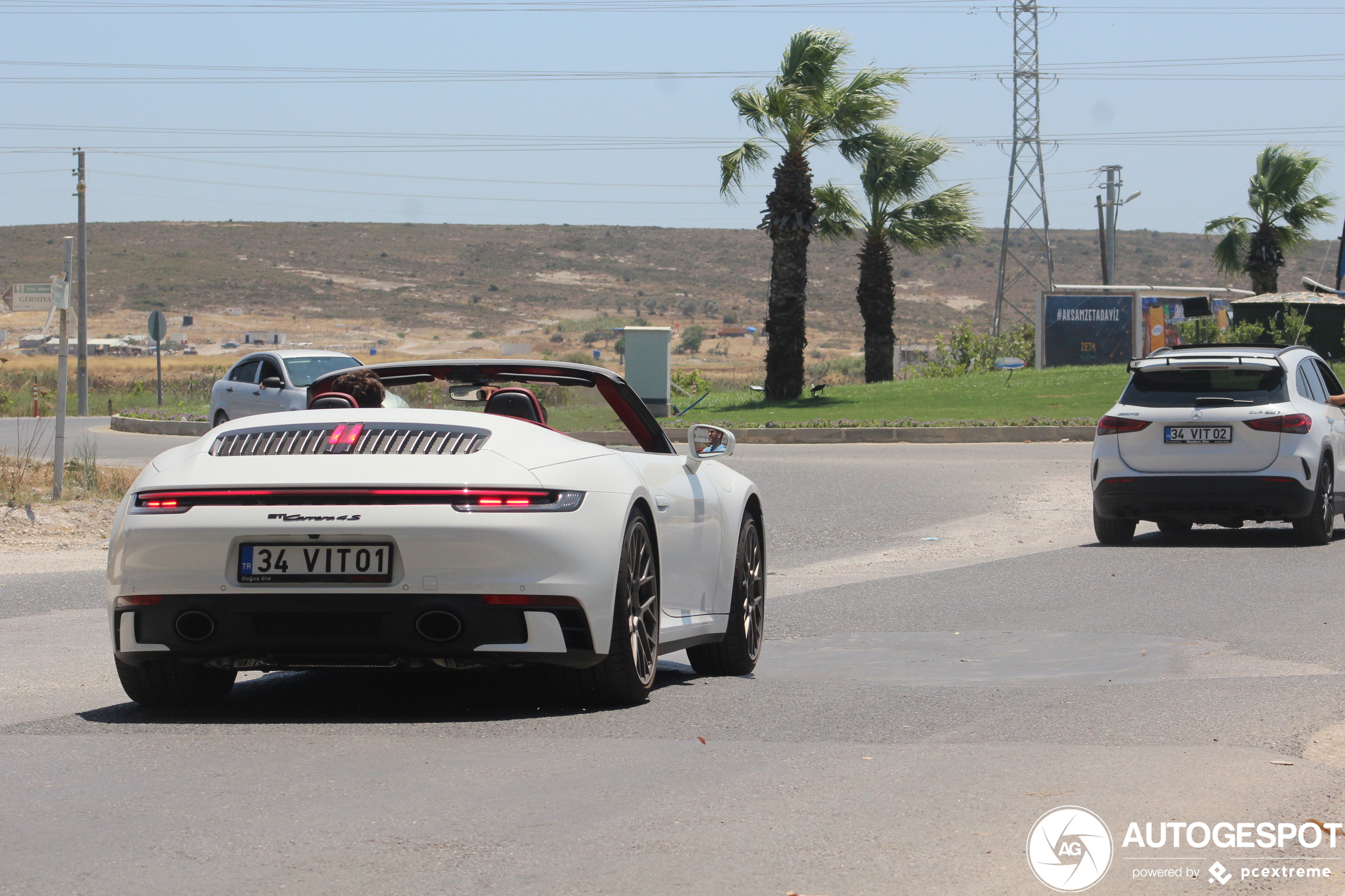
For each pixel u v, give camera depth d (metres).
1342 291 158.62
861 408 105.19
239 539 16.73
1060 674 21.83
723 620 21.95
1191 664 22.61
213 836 12.72
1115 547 41.62
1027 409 98.56
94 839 12.64
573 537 17.08
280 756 15.80
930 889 11.48
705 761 15.63
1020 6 188.75
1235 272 167.12
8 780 14.77
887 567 38.91
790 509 52.50
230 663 17.36
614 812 13.51
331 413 18.42
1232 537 44.53
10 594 32.66
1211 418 40.72
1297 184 158.50
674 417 103.69
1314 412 41.62
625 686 18.39
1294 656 23.23
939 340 167.00
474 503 16.72
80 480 52.62
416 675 21.75
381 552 16.61
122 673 18.20
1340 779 15.01
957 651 24.53
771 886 11.48
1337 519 51.56
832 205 136.12
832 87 119.69
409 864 11.95
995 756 16.00
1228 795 14.31
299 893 11.25
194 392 149.50
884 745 16.56
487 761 15.55
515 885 11.47
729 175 115.19
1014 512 50.94
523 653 16.86
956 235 139.00
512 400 20.36
